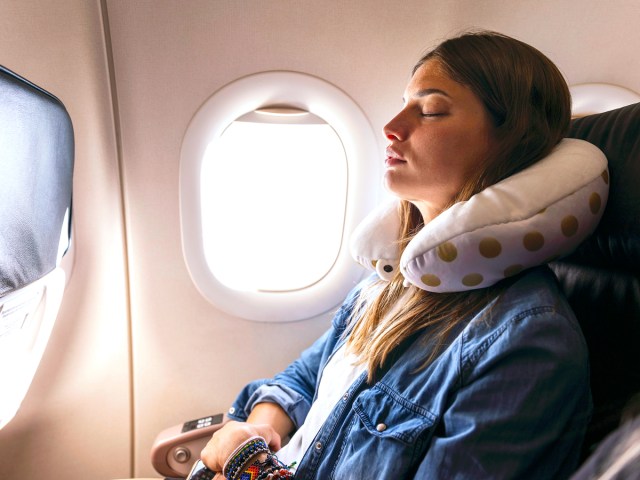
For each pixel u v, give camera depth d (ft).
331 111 4.76
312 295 5.41
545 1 4.52
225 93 4.59
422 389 2.92
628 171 2.87
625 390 2.53
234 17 4.37
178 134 4.73
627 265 2.81
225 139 4.80
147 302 5.34
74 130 4.61
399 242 3.62
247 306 5.37
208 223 5.06
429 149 3.10
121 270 5.20
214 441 3.60
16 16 4.15
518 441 2.51
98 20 4.28
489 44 3.11
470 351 2.76
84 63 4.41
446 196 3.26
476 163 3.13
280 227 5.18
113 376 5.52
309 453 3.20
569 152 2.93
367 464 2.88
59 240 4.14
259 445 3.34
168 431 4.63
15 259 3.33
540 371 2.54
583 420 2.55
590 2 4.53
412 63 4.67
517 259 2.72
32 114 3.25
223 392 5.75
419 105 3.20
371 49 4.60
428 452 2.68
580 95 4.85
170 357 5.57
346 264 5.32
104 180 4.83
